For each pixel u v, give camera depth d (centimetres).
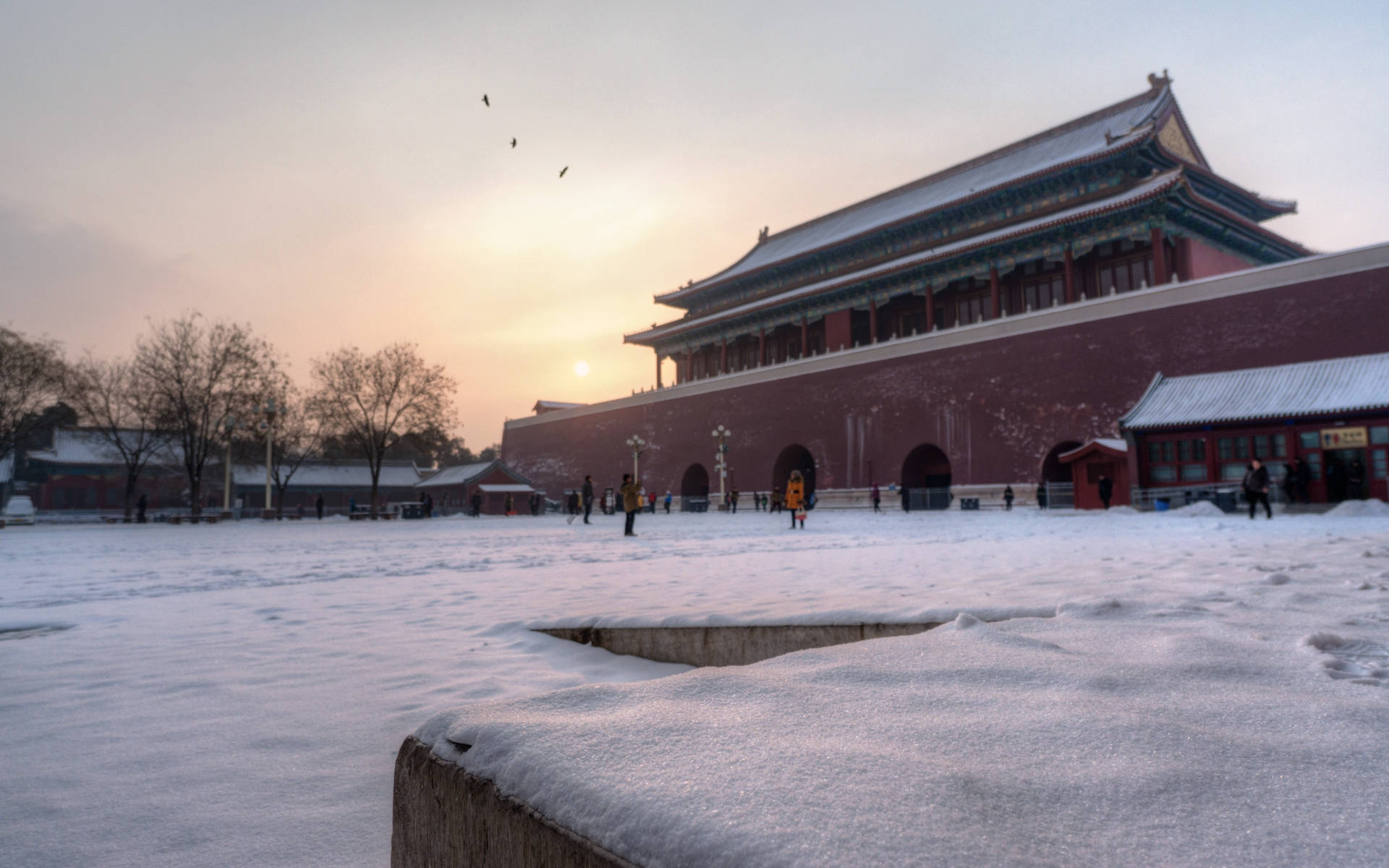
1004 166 5919
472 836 145
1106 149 4562
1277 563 686
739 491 5828
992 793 119
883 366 5016
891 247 5922
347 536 2769
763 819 105
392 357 5769
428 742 172
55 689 411
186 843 212
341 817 230
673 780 123
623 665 479
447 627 611
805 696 182
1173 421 3303
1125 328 3950
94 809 238
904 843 97
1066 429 4109
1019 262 4891
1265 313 3512
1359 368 3128
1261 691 191
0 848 209
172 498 7275
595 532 2712
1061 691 190
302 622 652
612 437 7000
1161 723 154
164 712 356
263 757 287
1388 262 3212
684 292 7594
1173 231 4397
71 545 2269
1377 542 1001
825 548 1510
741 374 5938
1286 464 3048
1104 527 2041
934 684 199
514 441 8206
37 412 5297
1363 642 259
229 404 5178
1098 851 99
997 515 3466
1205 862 96
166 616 711
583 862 112
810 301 6150
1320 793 120
